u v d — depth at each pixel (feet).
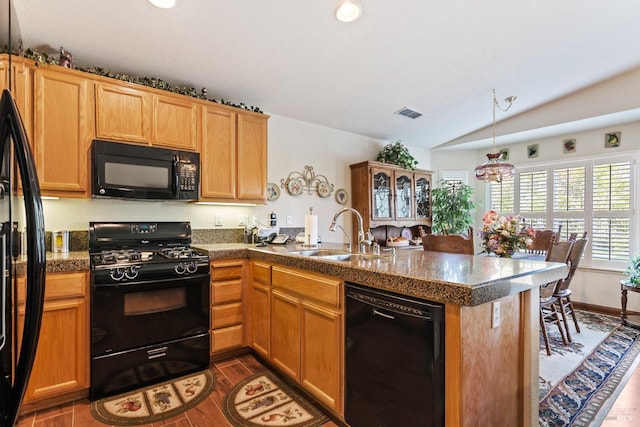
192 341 8.00
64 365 6.57
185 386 7.37
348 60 8.82
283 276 7.46
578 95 12.36
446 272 4.93
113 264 7.00
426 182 15.90
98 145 7.57
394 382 4.87
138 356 7.27
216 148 9.50
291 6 6.72
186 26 7.07
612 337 10.31
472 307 4.37
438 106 12.24
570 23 8.01
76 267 6.70
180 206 9.97
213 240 10.49
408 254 7.82
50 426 5.95
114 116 7.91
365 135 14.75
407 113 12.58
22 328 2.92
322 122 12.96
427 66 9.44
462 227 16.10
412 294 4.60
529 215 15.81
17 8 6.24
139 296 7.31
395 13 7.18
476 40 8.37
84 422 6.07
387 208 14.19
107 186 7.66
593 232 13.91
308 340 6.63
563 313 9.94
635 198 12.87
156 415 6.30
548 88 11.61
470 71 9.91
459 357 4.19
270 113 11.90
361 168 13.75
